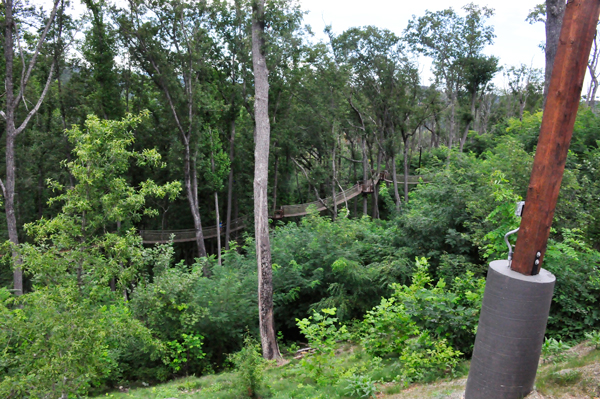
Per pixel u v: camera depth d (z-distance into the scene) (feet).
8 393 19.56
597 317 22.24
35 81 82.48
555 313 24.07
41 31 63.21
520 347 11.24
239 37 74.59
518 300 11.10
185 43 73.10
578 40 10.32
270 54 46.83
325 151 100.83
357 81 95.96
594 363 15.33
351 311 43.19
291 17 45.57
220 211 109.70
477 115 175.94
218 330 40.09
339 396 20.48
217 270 45.06
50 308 20.25
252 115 79.00
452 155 54.95
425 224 41.93
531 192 11.30
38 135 84.79
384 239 49.37
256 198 42.16
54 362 19.63
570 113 10.66
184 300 37.65
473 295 22.47
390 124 97.76
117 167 23.44
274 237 56.39
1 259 22.56
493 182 21.56
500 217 23.80
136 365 37.04
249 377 25.20
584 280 23.88
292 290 45.73
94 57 73.00
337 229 50.88
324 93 87.30
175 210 106.32
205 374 38.22
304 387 23.73
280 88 79.15
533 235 11.23
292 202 121.49
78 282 22.67
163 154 88.53
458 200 39.81
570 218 30.78
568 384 14.21
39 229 22.08
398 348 24.75
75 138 23.66
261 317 40.42
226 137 91.61
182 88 74.23
